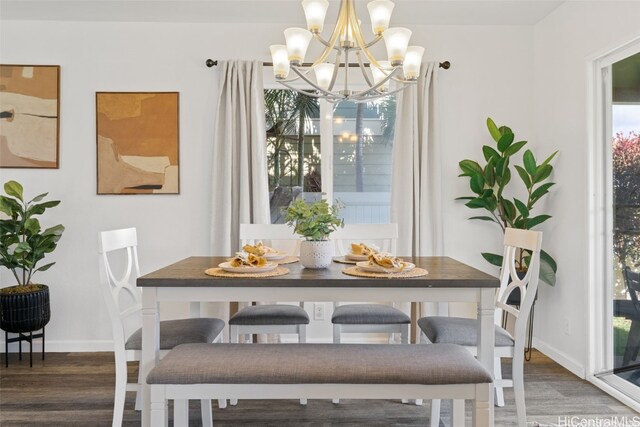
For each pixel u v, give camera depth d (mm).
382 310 2547
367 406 2492
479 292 1810
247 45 3457
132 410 2424
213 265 2193
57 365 3100
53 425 2248
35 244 3037
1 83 3369
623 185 2602
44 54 3398
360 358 1593
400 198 3371
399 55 1936
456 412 1687
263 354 1627
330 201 3578
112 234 2090
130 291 2279
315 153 3594
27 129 3379
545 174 3080
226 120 3318
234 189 3354
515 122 3521
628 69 2549
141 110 3424
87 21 3406
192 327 2172
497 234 3525
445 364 1553
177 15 3311
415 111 3338
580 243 2889
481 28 3514
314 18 1926
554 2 3092
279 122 3584
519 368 2049
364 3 3100
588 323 2791
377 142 3613
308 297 1827
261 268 1927
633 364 2500
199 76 3445
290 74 3469
